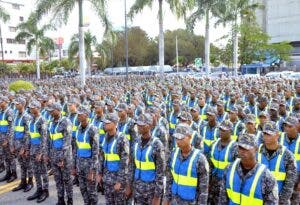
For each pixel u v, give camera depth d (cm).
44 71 6000
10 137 939
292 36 7525
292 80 2309
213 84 2175
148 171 580
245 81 2325
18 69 5956
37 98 1232
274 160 556
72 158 778
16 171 1003
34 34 4728
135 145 600
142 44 7500
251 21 4159
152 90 1673
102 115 904
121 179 641
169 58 7881
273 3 7838
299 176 652
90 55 4578
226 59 4559
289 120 673
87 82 2988
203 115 1119
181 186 508
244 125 782
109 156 654
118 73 5862
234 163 454
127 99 1600
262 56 4469
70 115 940
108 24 2573
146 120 579
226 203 456
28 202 841
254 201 427
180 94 1507
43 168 845
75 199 855
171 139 885
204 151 748
